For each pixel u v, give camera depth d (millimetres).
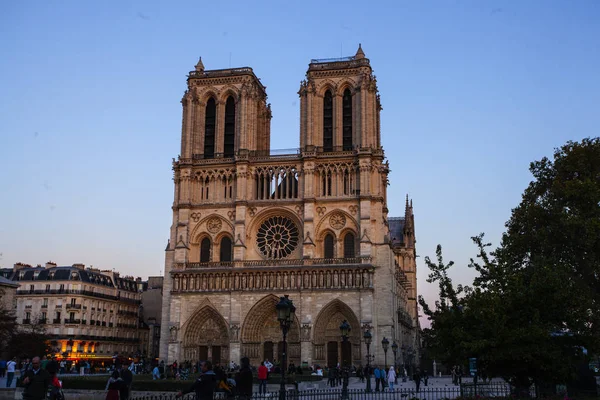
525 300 50688
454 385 98500
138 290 192000
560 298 50219
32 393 36781
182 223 141375
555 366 49000
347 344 130250
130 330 181375
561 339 51500
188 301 136750
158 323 192750
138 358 147875
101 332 166625
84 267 167375
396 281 148500
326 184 139000
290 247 138500
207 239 142500
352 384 106312
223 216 141375
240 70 148875
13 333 130875
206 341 136250
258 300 133125
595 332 62000
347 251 136000
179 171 145625
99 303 167375
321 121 143125
